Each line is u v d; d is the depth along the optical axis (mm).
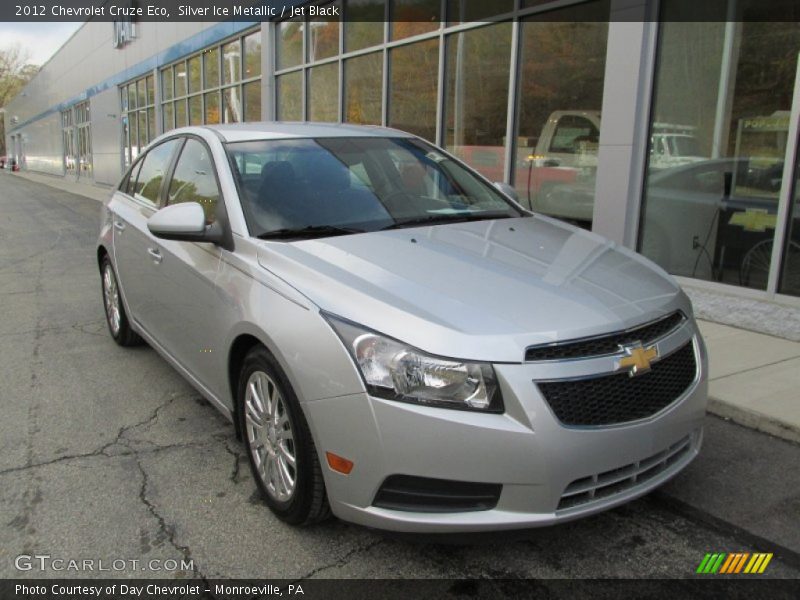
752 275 6270
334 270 2908
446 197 4055
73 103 39156
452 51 9461
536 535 2537
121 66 27984
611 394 2570
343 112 12312
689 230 6691
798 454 3668
